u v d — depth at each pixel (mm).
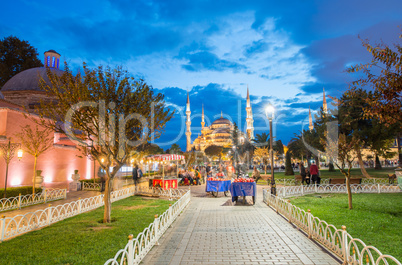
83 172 25625
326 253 5984
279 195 15320
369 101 7207
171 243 6965
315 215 9734
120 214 11008
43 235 7633
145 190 18391
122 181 27953
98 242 6891
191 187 24266
